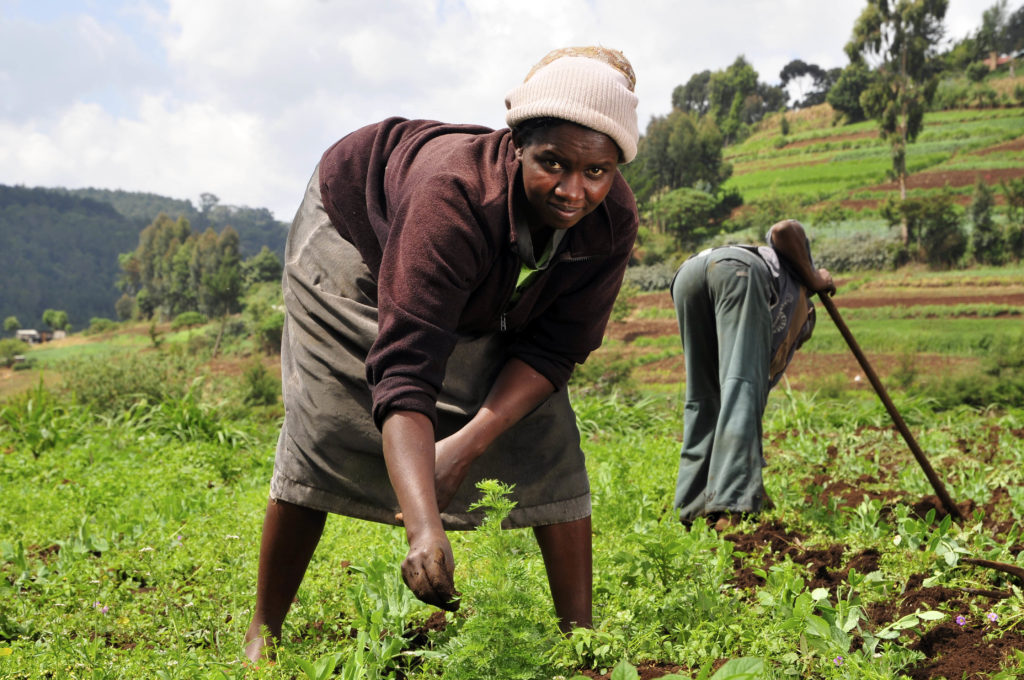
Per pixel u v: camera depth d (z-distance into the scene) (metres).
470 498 2.80
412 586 2.10
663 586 3.32
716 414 4.79
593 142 2.23
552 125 2.23
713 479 4.61
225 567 4.06
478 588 2.51
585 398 9.82
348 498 2.82
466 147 2.47
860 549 3.96
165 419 9.33
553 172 2.26
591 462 6.35
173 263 47.66
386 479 2.81
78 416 9.78
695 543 3.47
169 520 5.33
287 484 2.84
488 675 2.45
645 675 2.73
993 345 14.16
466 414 2.72
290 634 3.23
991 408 10.59
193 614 3.51
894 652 2.90
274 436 9.32
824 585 3.57
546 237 2.53
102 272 156.88
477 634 2.47
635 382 14.17
